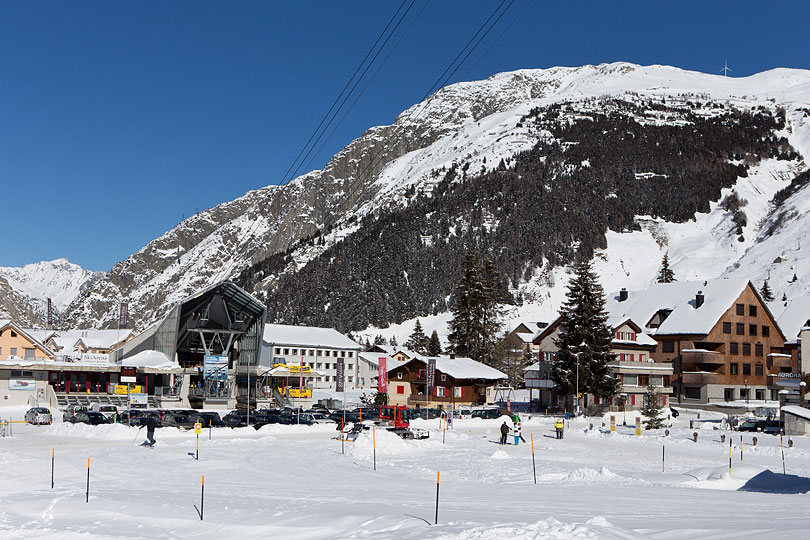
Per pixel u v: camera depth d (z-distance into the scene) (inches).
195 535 1018.7
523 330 7800.2
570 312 4340.6
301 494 1380.4
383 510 1156.5
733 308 5007.4
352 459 1994.3
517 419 2842.0
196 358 4953.3
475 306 5393.7
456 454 2207.2
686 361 4904.0
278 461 1911.9
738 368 4963.1
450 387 4534.9
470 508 1194.0
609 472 1665.8
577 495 1381.6
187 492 1396.4
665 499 1328.7
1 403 3789.4
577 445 2561.5
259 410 3804.1
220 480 1577.3
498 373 4739.2
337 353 6181.1
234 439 2461.9
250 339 4704.7
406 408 3929.6
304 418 3262.8
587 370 4207.7
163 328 4601.4
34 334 6456.7
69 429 2630.4
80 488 1438.2
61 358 4532.5
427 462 1980.8
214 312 4640.8
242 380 4722.0
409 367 4773.6
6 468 1670.8
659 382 4697.3
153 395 4281.5
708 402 4758.9
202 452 2068.2
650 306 5398.6
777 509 1200.2
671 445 2620.6
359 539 906.7
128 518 1142.3
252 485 1508.4
